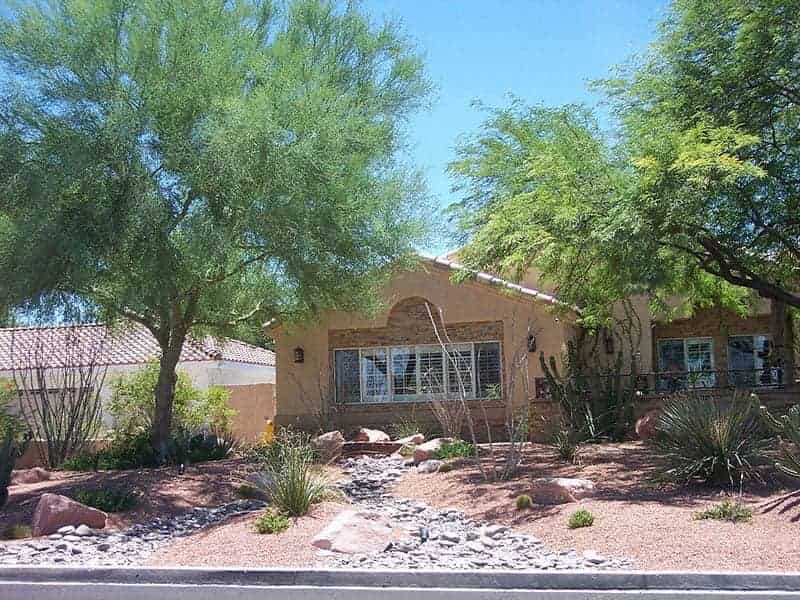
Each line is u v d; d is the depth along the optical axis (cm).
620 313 2462
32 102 1548
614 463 1593
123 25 1606
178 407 2311
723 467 1311
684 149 1402
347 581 952
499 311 2303
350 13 1920
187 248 1567
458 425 1992
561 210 1475
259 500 1556
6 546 1232
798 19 1512
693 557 984
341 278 1772
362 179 1719
